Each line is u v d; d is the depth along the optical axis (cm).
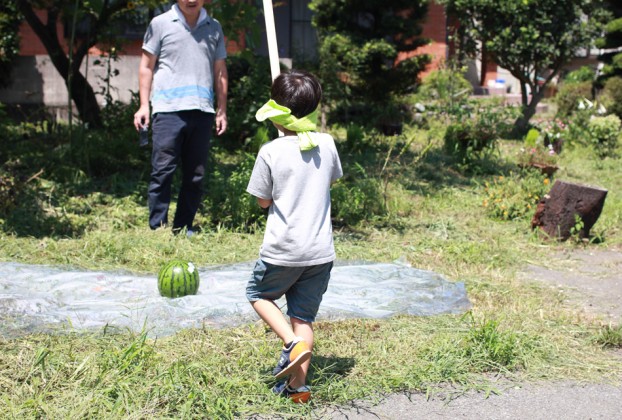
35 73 1422
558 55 1537
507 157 1268
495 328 464
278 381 391
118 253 648
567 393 402
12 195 786
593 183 1147
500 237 790
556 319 522
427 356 437
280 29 1919
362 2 1538
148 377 389
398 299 540
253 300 383
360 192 848
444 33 1905
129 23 1312
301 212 371
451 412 375
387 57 1543
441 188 1021
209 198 806
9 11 1357
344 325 486
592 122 1482
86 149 1001
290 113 376
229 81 1291
